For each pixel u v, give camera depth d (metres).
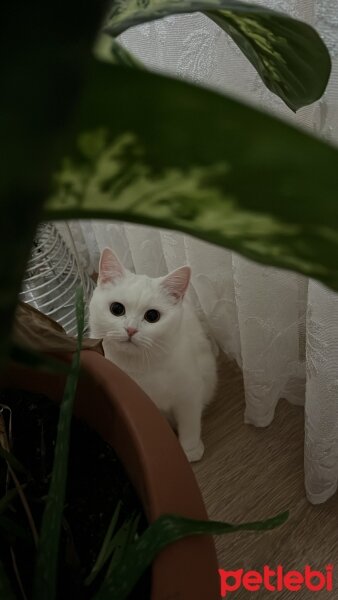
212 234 0.10
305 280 0.45
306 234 0.09
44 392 0.29
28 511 0.23
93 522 0.25
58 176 0.10
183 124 0.08
